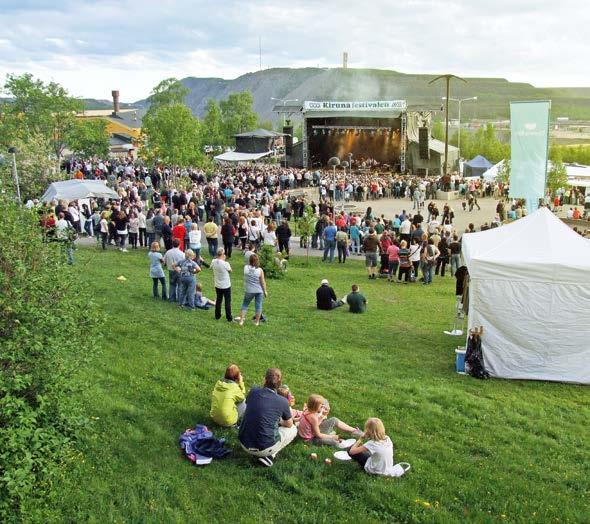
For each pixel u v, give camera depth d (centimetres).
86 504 698
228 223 2392
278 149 8069
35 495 662
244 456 820
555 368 1197
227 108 9875
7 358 656
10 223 729
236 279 2062
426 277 2169
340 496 736
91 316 791
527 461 835
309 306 1741
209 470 783
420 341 1424
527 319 1188
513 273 1177
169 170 5156
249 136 7138
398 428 916
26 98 4909
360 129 6825
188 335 1317
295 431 848
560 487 776
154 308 1527
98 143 6181
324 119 6894
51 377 701
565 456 861
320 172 6000
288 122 7081
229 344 1280
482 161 6600
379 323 1573
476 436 904
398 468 789
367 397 1027
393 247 2194
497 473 797
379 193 5138
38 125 4903
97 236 2495
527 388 1148
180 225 2248
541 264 1164
